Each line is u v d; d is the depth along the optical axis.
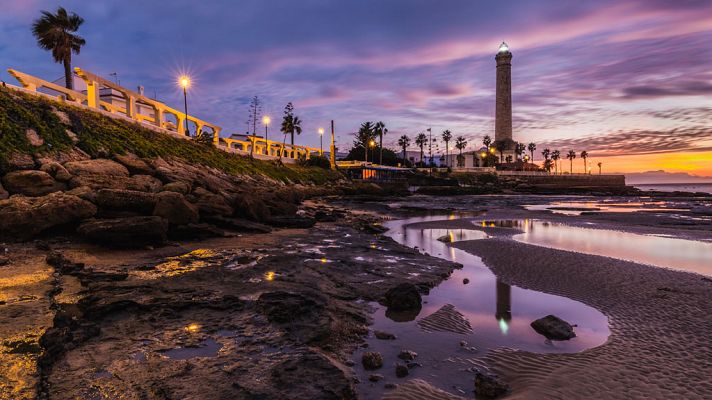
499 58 152.12
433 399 5.79
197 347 7.01
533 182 142.50
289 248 17.73
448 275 14.05
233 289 10.64
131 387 5.54
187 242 18.50
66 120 27.64
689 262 16.86
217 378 5.82
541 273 14.32
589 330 8.84
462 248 19.69
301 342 7.34
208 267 13.24
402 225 30.50
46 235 15.88
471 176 134.12
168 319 8.31
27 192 18.39
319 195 61.28
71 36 40.50
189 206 19.83
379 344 7.90
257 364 6.33
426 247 20.11
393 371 6.70
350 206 48.50
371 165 104.81
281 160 70.75
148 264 13.35
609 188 120.12
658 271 14.46
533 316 9.82
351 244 19.47
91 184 21.19
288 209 30.28
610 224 31.55
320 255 16.23
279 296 9.49
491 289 12.30
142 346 6.97
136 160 27.86
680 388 6.11
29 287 10.05
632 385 6.19
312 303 9.16
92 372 5.95
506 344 8.04
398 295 10.24
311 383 5.68
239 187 37.50
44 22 39.22
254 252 16.31
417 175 116.00
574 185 137.12
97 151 27.25
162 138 40.41
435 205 57.56
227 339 7.38
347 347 7.66
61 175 20.41
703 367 6.85
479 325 9.15
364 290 11.56
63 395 5.29
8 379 5.59
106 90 49.72
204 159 42.44
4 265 12.20
